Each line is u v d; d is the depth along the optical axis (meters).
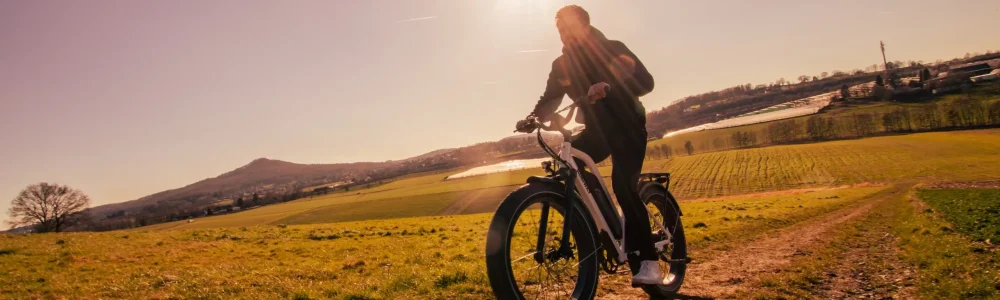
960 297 4.44
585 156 3.61
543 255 3.20
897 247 8.54
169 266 13.55
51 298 8.90
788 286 5.05
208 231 28.28
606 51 3.52
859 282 5.23
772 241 10.66
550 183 3.29
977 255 6.69
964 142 125.19
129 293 8.63
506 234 2.94
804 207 33.00
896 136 152.38
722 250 8.98
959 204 19.86
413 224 32.72
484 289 5.90
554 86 3.80
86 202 74.12
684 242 4.93
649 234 3.84
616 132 3.62
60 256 16.77
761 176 108.19
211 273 10.36
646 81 3.56
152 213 195.75
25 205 69.75
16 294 9.37
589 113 3.62
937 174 85.88
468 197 110.56
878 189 67.75
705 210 33.16
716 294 4.81
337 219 107.25
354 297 6.29
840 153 127.50
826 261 6.67
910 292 4.72
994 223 10.98
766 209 31.30
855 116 198.38
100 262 15.27
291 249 18.09
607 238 3.62
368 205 119.56
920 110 183.12
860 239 10.51
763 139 185.25
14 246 20.05
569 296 3.42
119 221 155.38
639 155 3.72
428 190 136.00
